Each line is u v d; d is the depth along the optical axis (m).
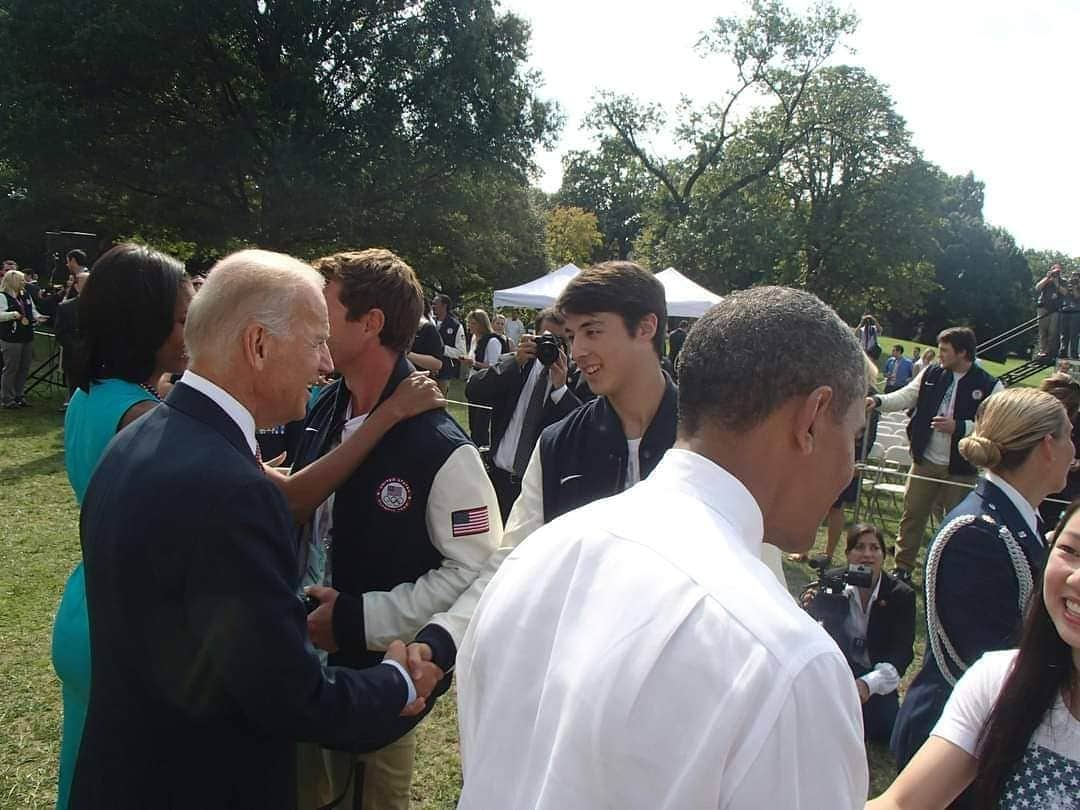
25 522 5.47
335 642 1.71
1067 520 1.34
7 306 9.19
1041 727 1.34
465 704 0.94
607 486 1.92
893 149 27.56
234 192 22.19
